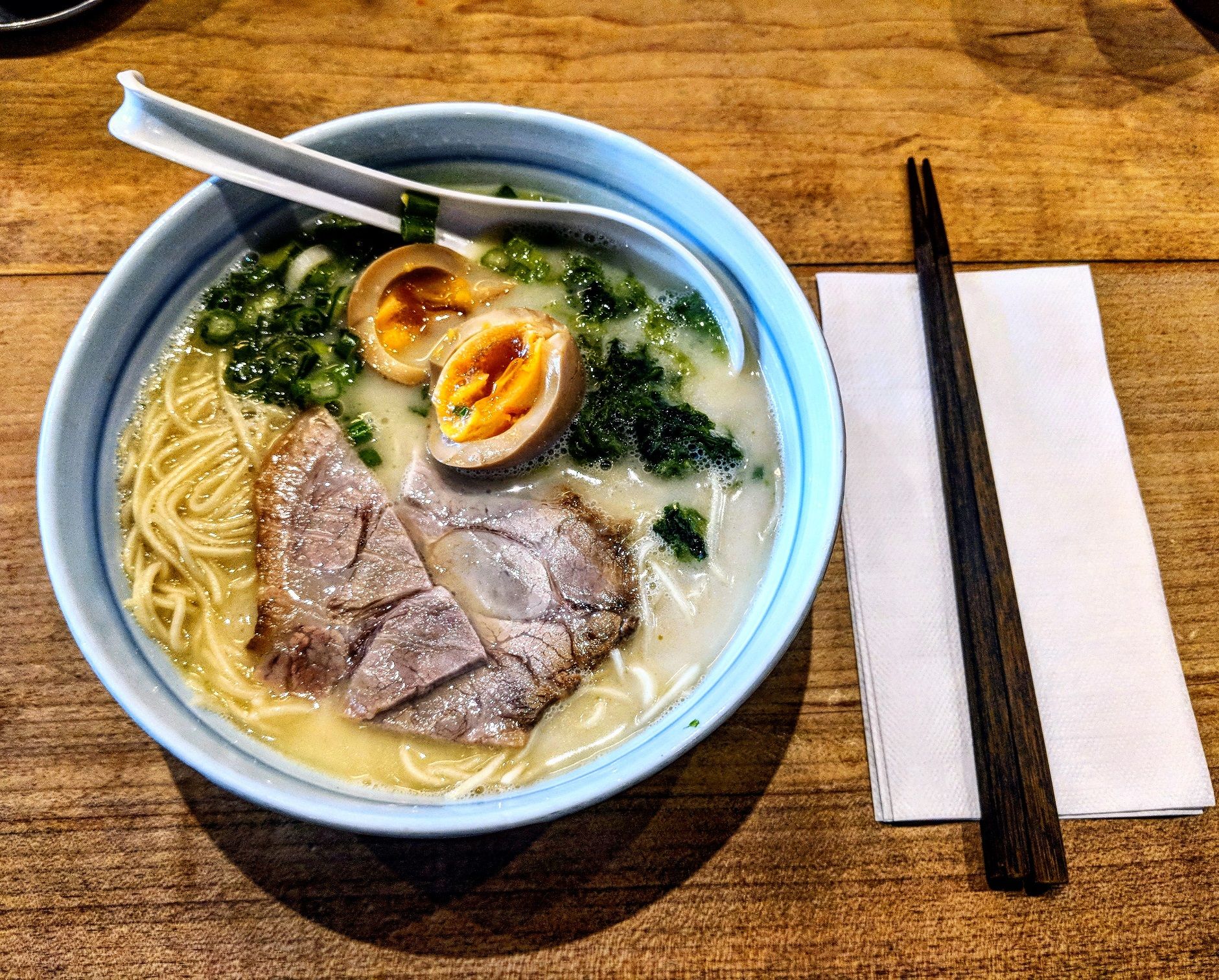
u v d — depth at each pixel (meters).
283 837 0.26
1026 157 0.34
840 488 0.24
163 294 0.28
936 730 0.28
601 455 0.29
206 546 0.28
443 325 0.31
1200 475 0.31
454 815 0.22
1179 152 0.35
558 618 0.28
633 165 0.28
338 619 0.27
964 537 0.29
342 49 0.34
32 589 0.28
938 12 0.36
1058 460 0.31
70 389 0.25
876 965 0.26
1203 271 0.33
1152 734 0.28
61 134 0.32
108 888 0.26
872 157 0.34
